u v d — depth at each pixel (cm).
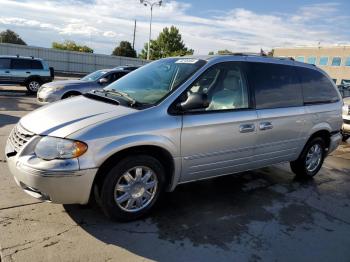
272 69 475
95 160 320
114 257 306
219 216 399
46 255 299
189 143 379
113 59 4062
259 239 359
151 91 394
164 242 336
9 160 337
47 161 311
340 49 5316
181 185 482
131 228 355
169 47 6059
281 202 457
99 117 340
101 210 385
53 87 1008
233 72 430
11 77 1597
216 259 317
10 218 354
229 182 511
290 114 480
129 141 335
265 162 473
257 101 445
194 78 392
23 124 355
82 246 317
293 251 344
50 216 364
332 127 560
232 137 415
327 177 585
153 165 365
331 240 372
